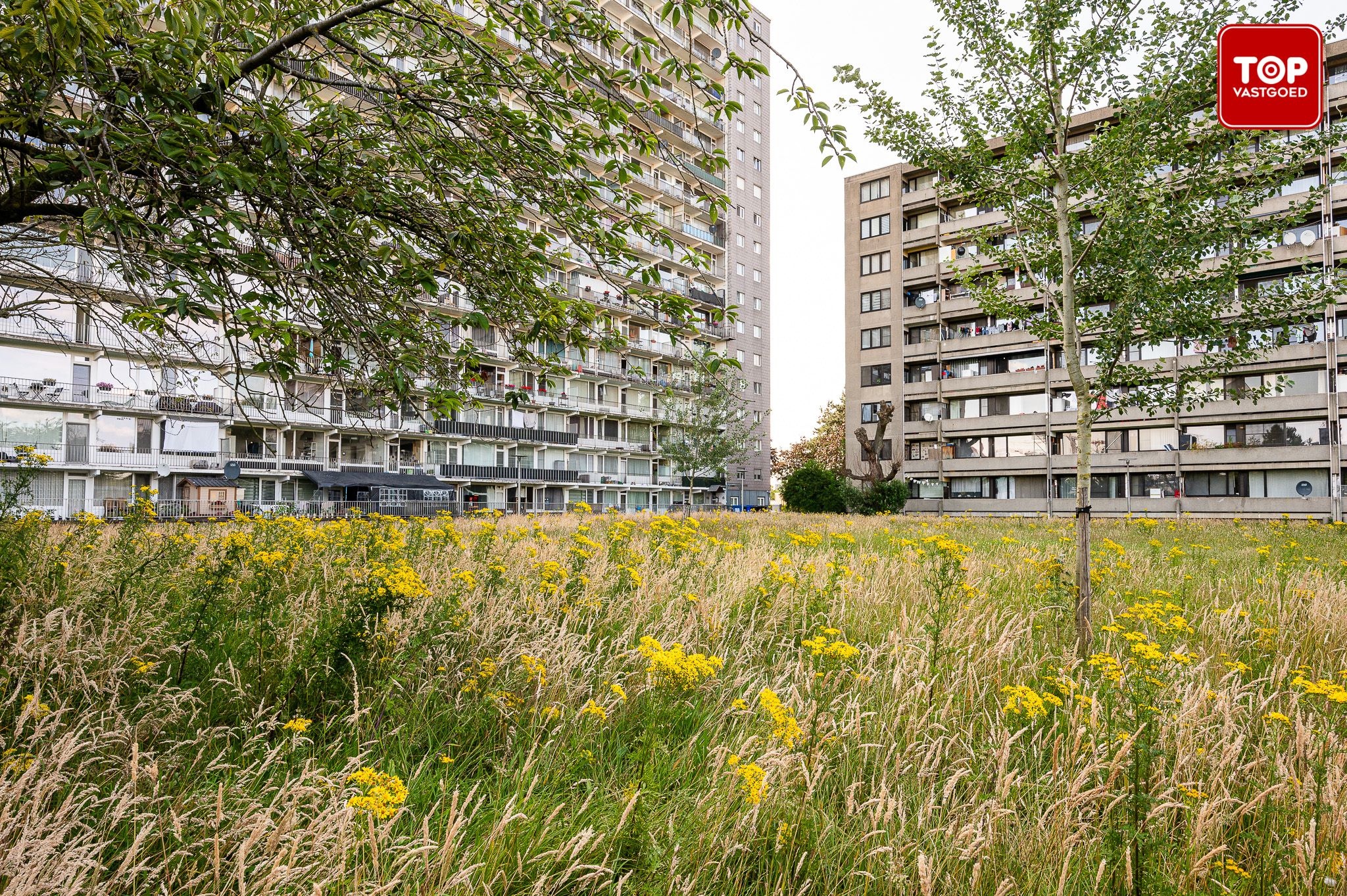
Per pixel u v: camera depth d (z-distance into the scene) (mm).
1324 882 2184
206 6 2775
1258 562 9539
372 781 1957
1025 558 9047
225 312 3127
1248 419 33094
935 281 42250
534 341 4219
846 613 5355
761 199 56750
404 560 5152
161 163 3062
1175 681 3596
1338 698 3025
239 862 1780
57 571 4488
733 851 2199
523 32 3584
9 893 1617
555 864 2117
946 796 2645
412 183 4242
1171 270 6555
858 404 44844
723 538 13719
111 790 2307
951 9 6570
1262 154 6344
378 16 3746
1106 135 6512
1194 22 5938
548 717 2918
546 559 7117
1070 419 37469
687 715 3312
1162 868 2244
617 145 3975
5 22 2576
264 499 32844
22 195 3443
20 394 25844
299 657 3273
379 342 3764
